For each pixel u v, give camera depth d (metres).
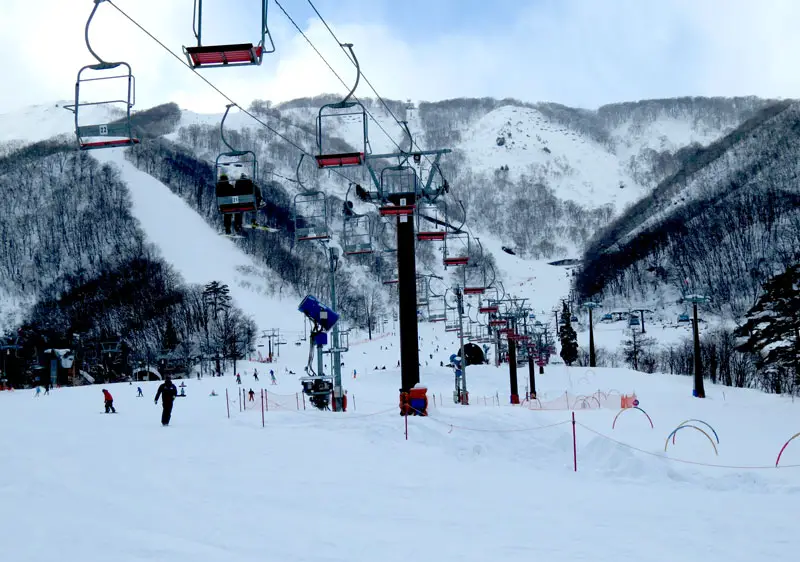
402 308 23.97
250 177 17.58
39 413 30.11
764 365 53.09
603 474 14.59
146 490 11.03
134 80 11.68
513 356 46.53
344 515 10.01
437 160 23.69
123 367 113.44
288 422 21.31
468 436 18.20
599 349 121.81
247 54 11.46
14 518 8.88
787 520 10.08
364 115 17.66
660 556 8.17
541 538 8.95
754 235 192.62
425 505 10.91
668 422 28.64
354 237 24.08
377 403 37.12
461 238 29.61
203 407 35.00
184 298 161.88
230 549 8.02
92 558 7.39
